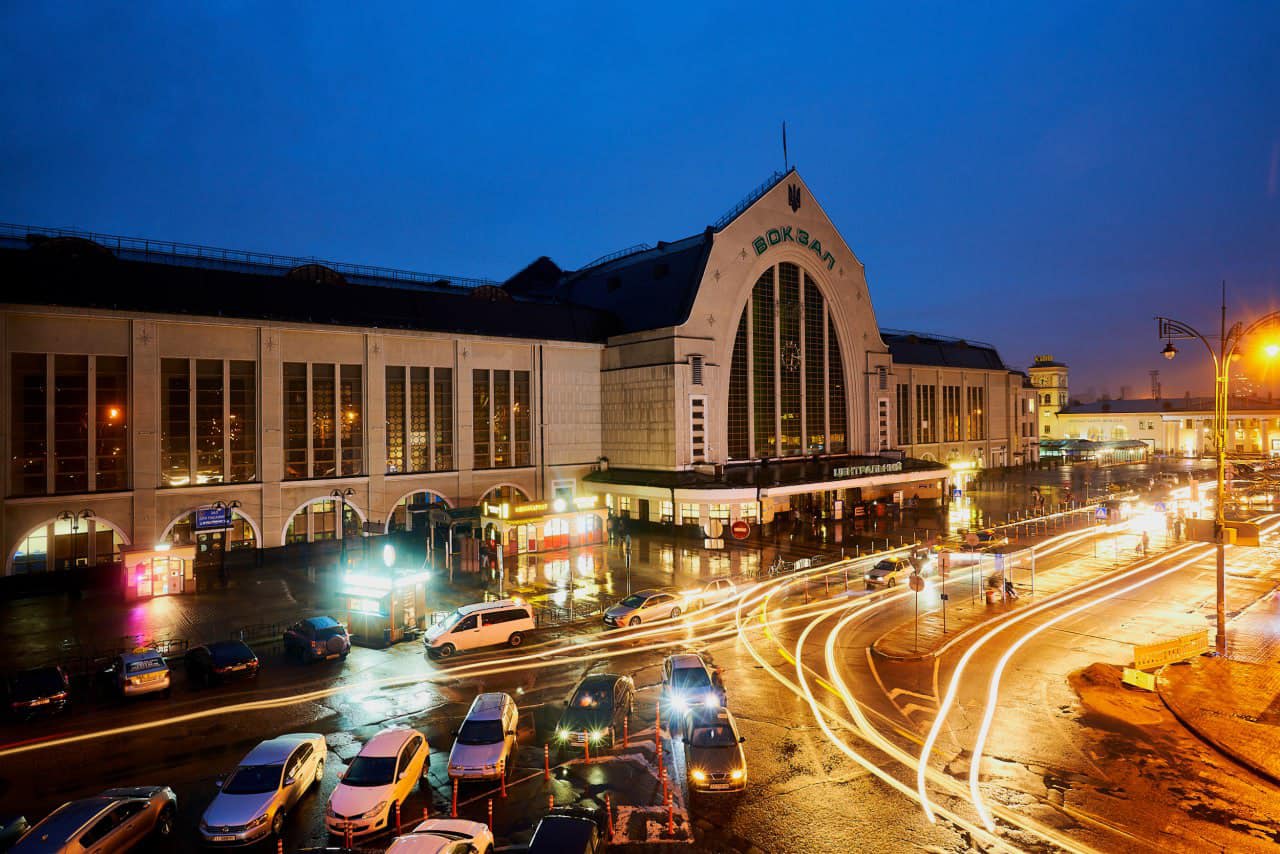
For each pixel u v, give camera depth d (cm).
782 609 3609
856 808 1681
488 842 1457
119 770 1952
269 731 2208
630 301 6844
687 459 5975
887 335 9794
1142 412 15188
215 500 4578
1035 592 3844
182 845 1606
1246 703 2227
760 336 6700
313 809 1756
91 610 3684
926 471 6962
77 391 4181
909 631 3133
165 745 2112
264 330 4775
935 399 9662
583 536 5356
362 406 5184
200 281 4809
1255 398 14500
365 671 2778
